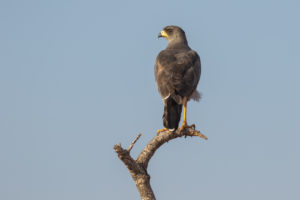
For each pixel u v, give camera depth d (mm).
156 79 13469
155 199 9992
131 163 9711
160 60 13711
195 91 14320
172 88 12727
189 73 13258
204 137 10977
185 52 14281
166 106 12664
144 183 9914
